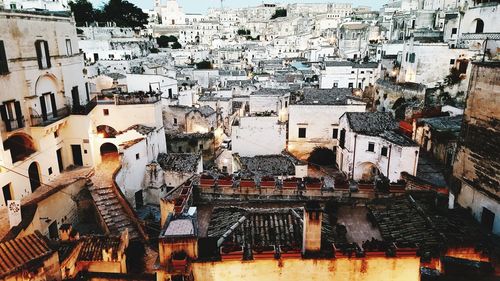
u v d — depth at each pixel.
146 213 38.53
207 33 190.75
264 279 14.74
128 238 28.52
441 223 20.12
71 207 34.69
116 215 33.34
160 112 45.12
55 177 36.88
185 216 15.78
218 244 15.54
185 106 56.06
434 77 62.31
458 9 74.38
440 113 48.88
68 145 39.50
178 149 51.59
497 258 17.17
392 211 19.20
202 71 93.75
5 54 30.80
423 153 43.75
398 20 94.75
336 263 14.66
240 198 19.92
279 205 19.41
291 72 94.00
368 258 14.66
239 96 74.75
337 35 127.94
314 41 140.00
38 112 34.78
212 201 19.81
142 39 119.94
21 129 32.72
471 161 23.02
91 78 60.06
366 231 17.78
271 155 44.25
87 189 36.00
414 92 59.28
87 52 91.62
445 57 60.69
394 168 36.94
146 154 40.31
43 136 34.69
